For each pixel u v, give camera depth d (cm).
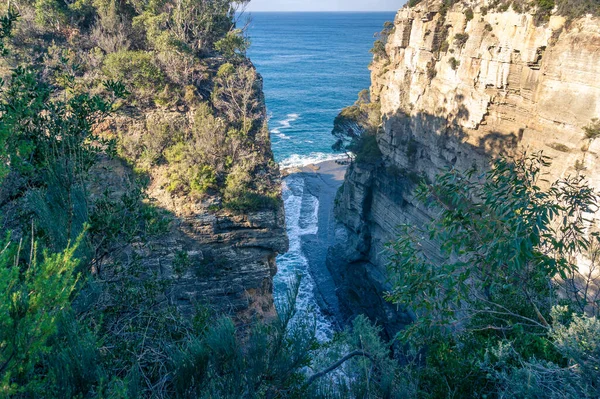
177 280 1973
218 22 3612
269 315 2181
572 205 892
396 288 989
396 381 959
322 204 6675
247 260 2216
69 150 947
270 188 2359
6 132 756
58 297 499
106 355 830
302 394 831
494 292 1070
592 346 638
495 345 891
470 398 842
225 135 2480
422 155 3906
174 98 2642
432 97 3688
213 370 712
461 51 3406
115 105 2458
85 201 898
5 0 3073
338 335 1212
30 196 844
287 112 11938
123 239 1304
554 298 1027
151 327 1066
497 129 3166
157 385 785
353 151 5353
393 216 4225
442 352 915
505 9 3016
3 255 482
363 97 5975
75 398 536
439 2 3697
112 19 3184
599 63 2422
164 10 3425
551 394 641
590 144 2506
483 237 914
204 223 2169
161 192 2245
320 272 5059
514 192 855
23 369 480
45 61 2669
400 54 4275
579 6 2564
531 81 2897
